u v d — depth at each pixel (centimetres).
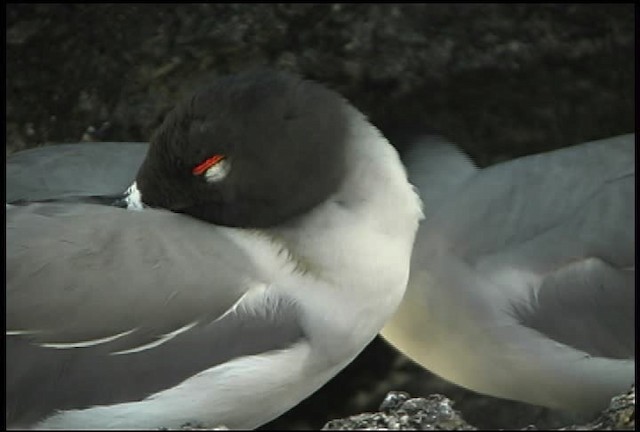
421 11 1459
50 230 916
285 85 955
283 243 939
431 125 1371
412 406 901
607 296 1106
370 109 1435
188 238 927
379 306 955
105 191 1012
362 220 945
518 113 1452
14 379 893
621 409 909
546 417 1299
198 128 940
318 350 936
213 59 1434
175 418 912
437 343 1129
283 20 1449
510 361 1114
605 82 1467
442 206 1141
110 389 898
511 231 1122
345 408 1351
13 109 1427
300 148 942
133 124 1419
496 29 1458
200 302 912
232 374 912
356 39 1444
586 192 1134
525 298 1104
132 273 905
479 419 1328
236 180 940
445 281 1112
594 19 1473
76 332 897
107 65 1436
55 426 898
